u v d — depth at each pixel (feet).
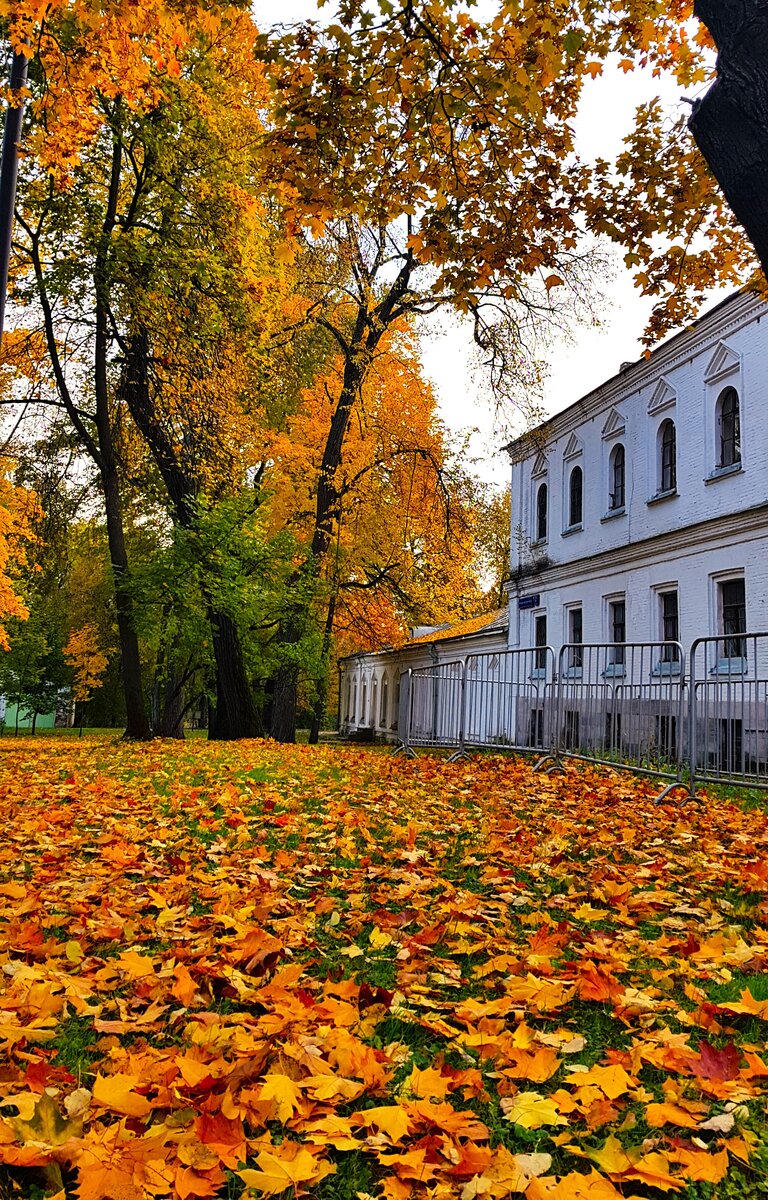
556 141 22.49
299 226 23.54
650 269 27.37
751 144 11.63
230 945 9.09
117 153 49.03
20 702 121.08
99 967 8.55
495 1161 4.89
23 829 16.75
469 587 86.43
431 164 22.90
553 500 82.38
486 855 14.64
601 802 22.95
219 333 50.21
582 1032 7.23
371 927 10.32
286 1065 5.98
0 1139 4.87
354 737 153.07
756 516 51.75
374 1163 5.19
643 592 65.00
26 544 58.18
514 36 20.03
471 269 24.97
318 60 19.92
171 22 24.67
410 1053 6.63
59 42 27.68
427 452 78.28
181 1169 4.67
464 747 38.27
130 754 38.42
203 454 54.24
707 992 8.18
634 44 21.99
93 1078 6.14
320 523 71.05
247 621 59.47
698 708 26.86
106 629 111.65
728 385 55.52
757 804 24.34
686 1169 5.06
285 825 17.17
